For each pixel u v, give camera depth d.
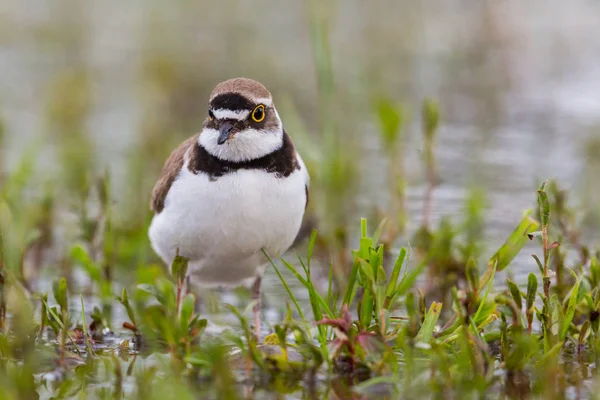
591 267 10.14
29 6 28.52
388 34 26.08
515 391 8.64
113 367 9.29
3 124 16.91
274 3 29.12
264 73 23.41
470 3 26.73
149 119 19.69
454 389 8.58
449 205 15.24
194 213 10.01
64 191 16.02
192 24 27.56
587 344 9.72
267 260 10.80
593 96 21.89
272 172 9.96
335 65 23.91
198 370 9.00
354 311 11.28
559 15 26.22
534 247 13.41
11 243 12.24
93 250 12.50
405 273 10.03
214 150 9.89
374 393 8.61
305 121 20.09
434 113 14.00
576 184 15.86
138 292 11.53
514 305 9.21
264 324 11.22
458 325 9.46
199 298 12.29
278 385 8.88
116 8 28.67
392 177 15.87
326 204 15.44
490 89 22.48
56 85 21.48
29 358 9.44
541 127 19.88
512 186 16.19
